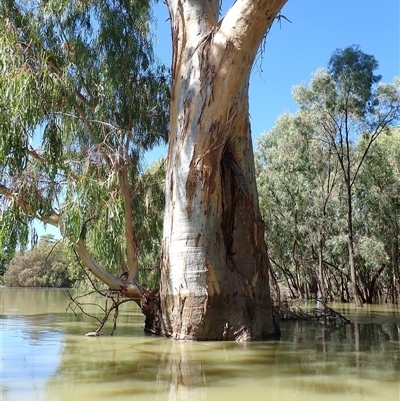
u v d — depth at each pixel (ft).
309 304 72.33
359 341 26.96
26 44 34.86
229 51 28.63
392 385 14.87
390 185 82.53
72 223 29.71
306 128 77.20
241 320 27.55
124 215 33.47
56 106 35.86
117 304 30.81
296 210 85.25
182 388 14.34
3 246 30.30
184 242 28.19
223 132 29.60
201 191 28.60
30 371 16.69
